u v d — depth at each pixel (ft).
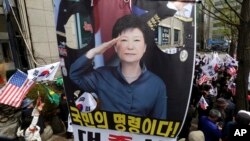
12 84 13.88
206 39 165.99
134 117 7.16
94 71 7.09
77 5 6.78
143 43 6.49
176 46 6.33
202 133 14.23
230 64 35.32
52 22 31.73
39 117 19.11
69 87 7.50
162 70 6.54
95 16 6.71
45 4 30.66
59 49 7.26
